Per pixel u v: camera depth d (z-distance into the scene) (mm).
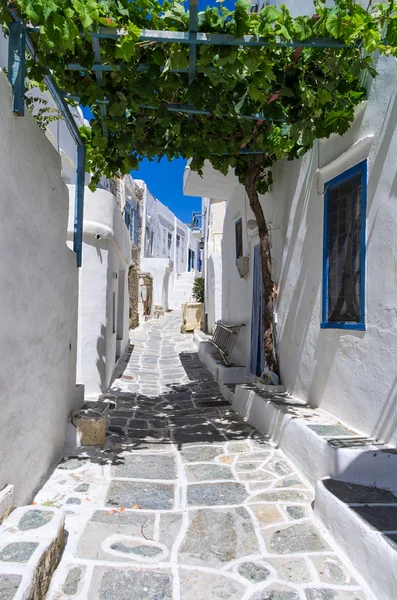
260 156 5715
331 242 4465
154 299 23625
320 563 2584
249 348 7785
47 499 3305
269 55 3289
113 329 8445
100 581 2381
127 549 2688
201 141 4617
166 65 3238
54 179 3846
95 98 3797
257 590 2352
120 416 5926
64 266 4348
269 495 3453
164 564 2557
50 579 2332
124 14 2945
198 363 10719
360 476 3139
